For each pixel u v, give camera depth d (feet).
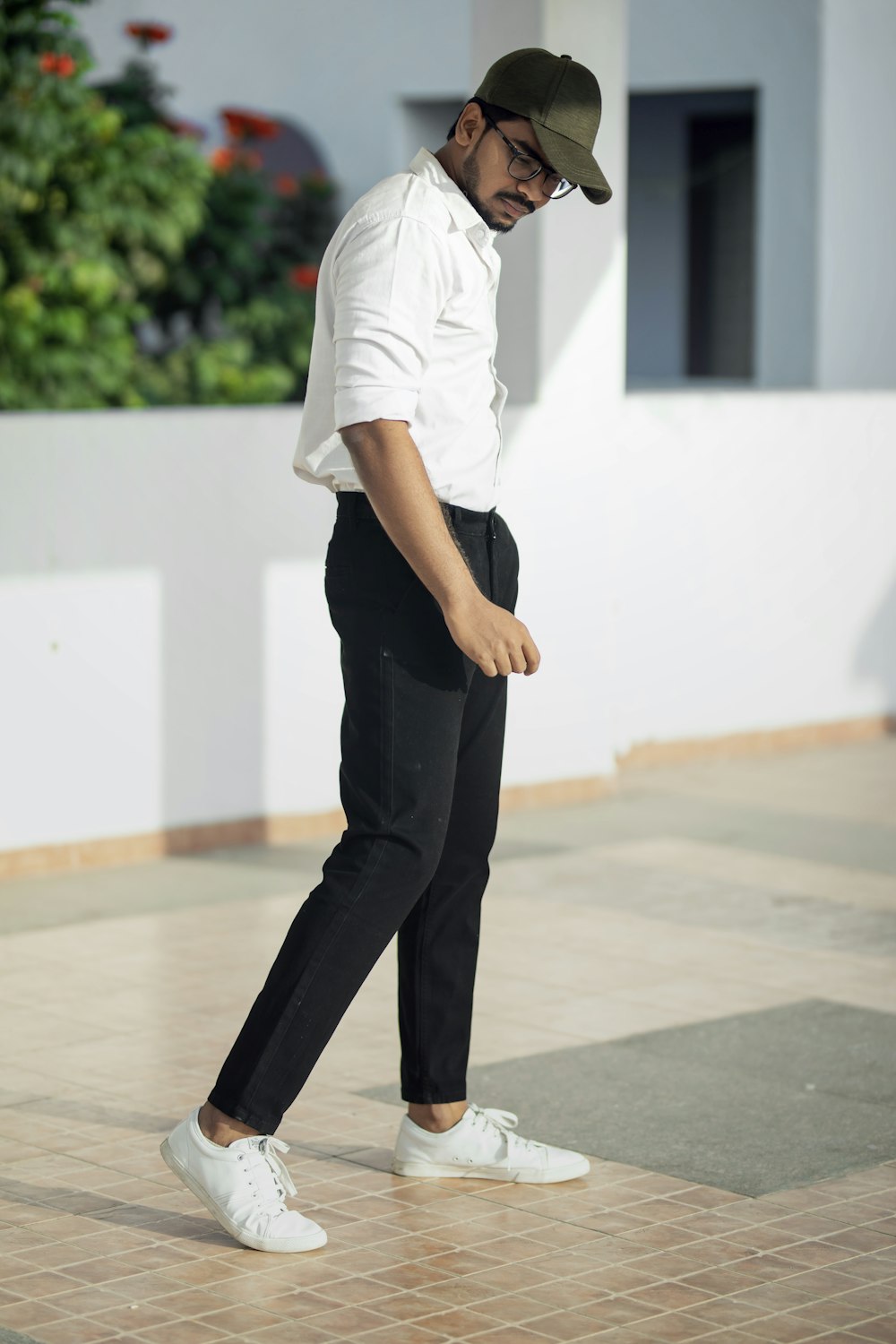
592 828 36.09
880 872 33.17
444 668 17.38
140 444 32.14
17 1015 24.73
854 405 43.47
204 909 30.14
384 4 57.36
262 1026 17.30
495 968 27.22
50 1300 16.40
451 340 17.39
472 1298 16.57
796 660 43.34
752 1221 18.40
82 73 42.57
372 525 17.44
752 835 35.70
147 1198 18.74
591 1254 17.58
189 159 46.21
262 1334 15.80
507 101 17.02
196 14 60.18
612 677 38.34
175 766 33.19
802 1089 22.38
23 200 42.50
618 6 36.19
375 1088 22.21
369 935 17.30
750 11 50.88
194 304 53.11
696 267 55.72
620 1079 22.59
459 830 18.70
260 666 33.91
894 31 49.85
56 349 42.70
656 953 28.07
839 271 50.57
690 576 41.34
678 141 55.57
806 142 50.44
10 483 30.91
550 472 36.73
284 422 33.71
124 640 32.35
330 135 58.65
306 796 34.73
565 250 36.40
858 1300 16.65
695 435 40.96
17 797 31.60
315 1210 18.52
